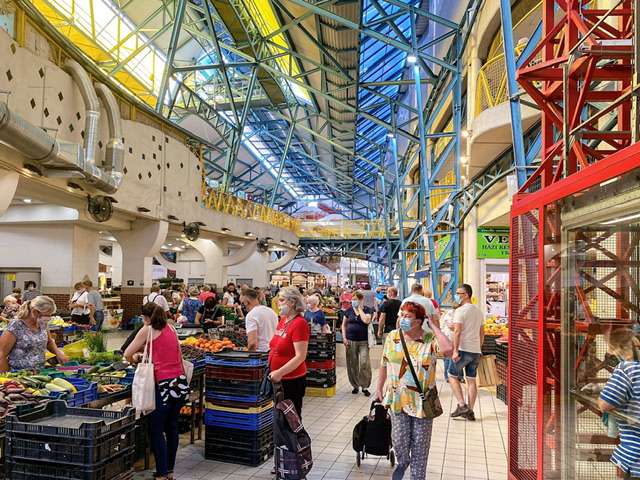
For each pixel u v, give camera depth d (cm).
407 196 3291
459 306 735
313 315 892
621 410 261
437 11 1981
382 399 464
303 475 420
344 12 1538
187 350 625
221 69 2281
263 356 525
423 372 401
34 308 493
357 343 847
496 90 1052
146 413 447
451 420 695
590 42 411
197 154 2034
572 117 436
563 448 324
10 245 1723
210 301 1148
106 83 1348
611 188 266
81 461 327
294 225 3450
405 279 2239
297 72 2792
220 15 1997
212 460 521
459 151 1418
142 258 1711
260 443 512
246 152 4341
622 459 260
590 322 300
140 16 2439
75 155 1026
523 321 419
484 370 841
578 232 315
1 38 906
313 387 835
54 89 1093
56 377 469
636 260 261
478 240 1286
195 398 605
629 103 470
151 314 457
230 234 2369
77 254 1717
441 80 1825
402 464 405
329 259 4456
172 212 1778
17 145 838
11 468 340
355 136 3212
